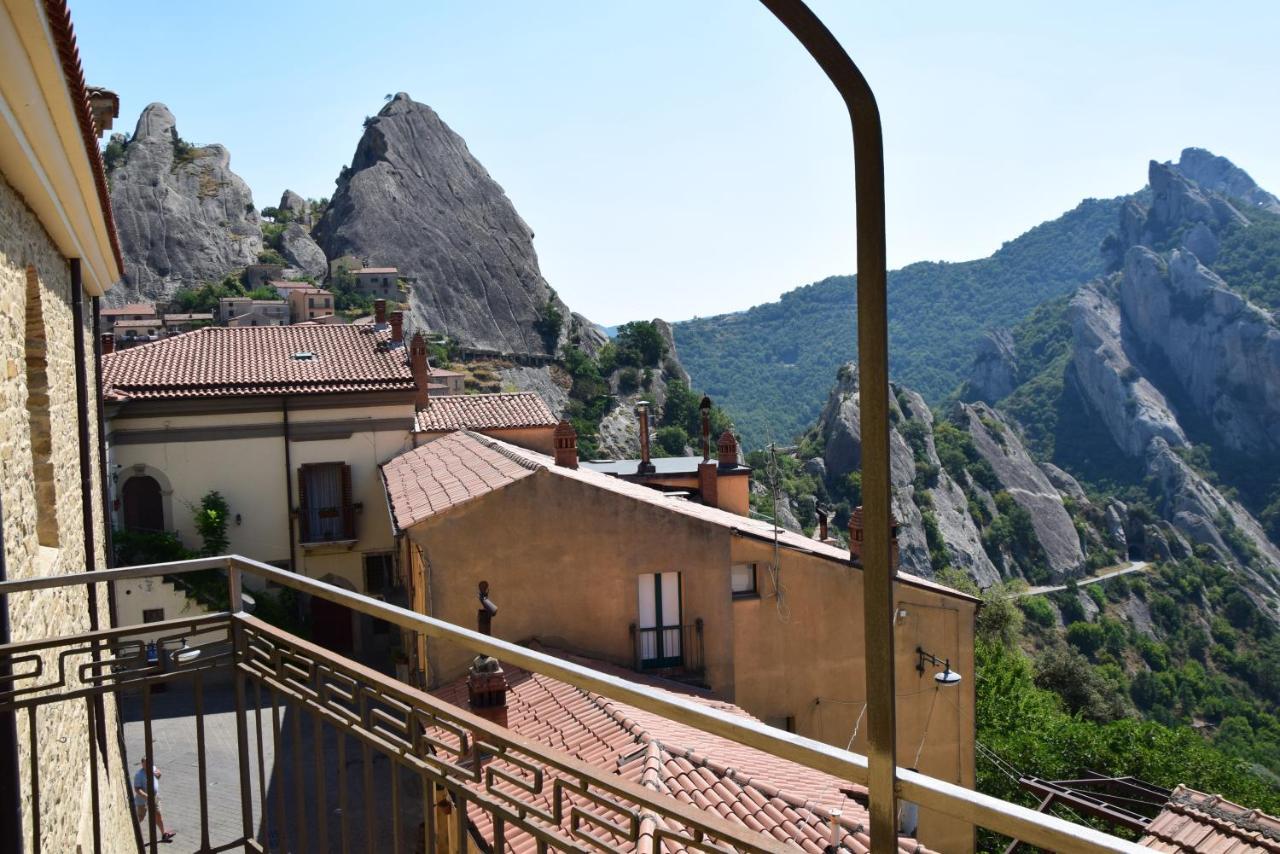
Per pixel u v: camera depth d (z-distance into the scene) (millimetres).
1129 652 87000
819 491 90312
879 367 2066
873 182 2059
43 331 7547
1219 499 119250
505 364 125375
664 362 132375
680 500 21047
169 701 20203
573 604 15422
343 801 3818
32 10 4379
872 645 2119
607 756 10609
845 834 9023
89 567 9594
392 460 24844
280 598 24250
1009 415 148500
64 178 6953
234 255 132500
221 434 24391
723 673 16156
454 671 14820
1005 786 22906
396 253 135000
